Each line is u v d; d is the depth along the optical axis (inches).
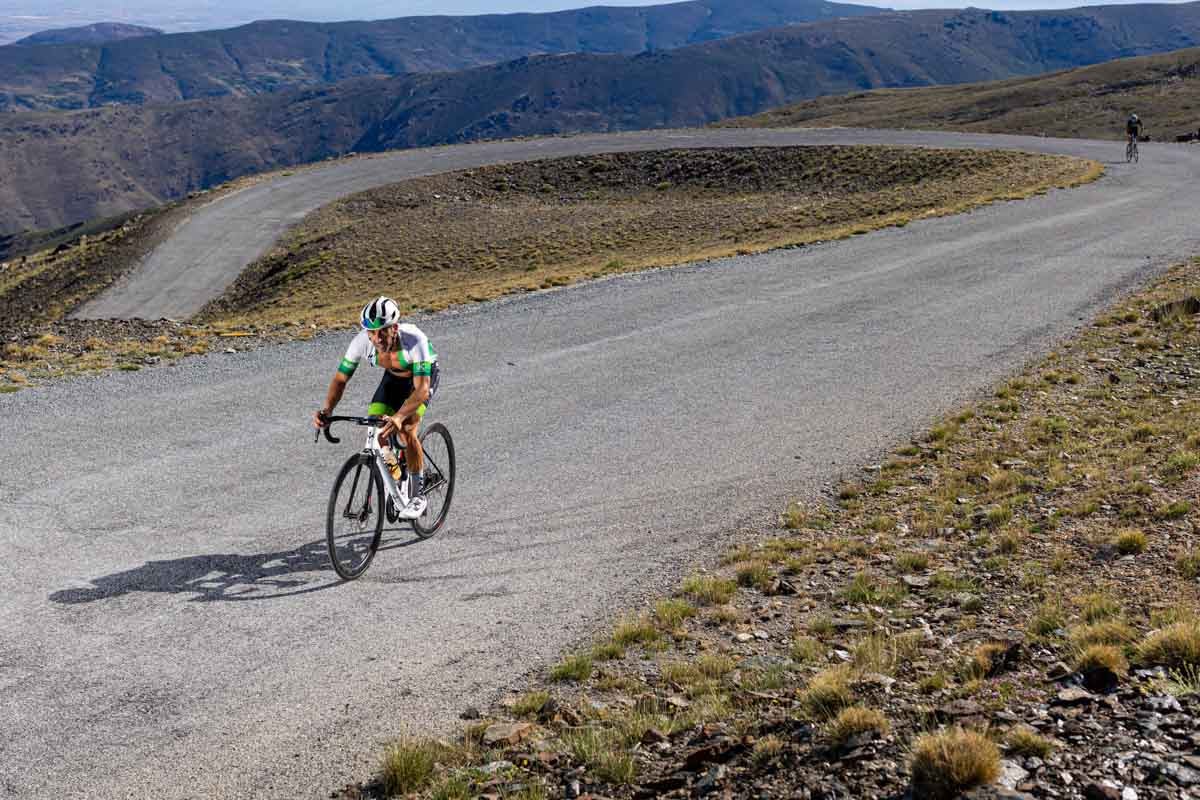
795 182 3189.0
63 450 421.4
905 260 1043.3
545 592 289.9
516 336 704.4
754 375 582.2
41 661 234.4
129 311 2481.5
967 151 3006.9
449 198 3435.0
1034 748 166.1
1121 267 916.0
